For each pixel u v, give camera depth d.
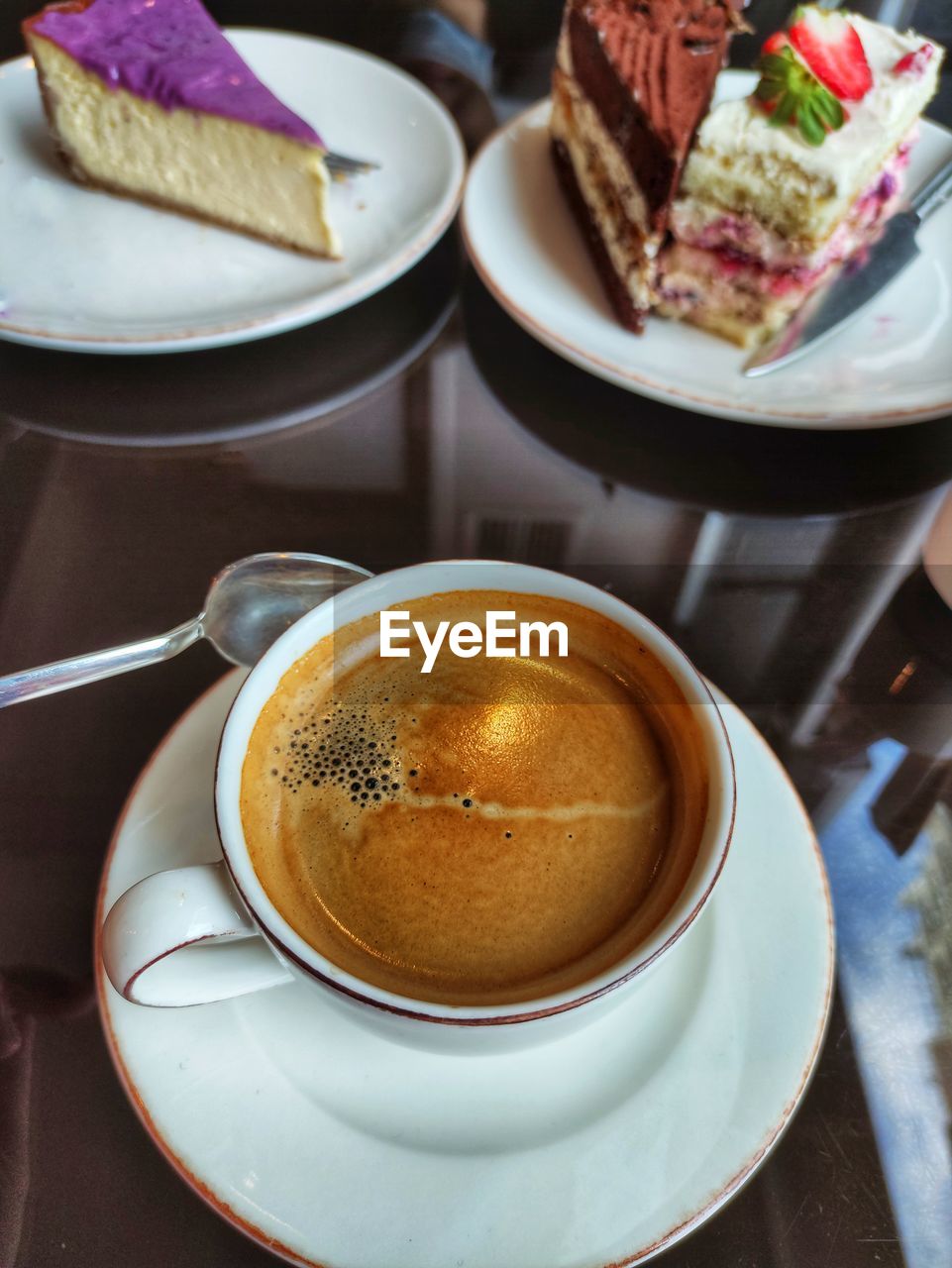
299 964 0.18
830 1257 0.20
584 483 0.32
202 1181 0.19
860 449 0.33
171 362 0.35
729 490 0.32
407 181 0.42
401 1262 0.18
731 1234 0.20
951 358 0.35
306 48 0.46
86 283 0.39
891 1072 0.22
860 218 0.40
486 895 0.20
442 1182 0.19
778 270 0.38
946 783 0.25
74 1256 0.20
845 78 0.39
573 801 0.21
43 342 0.34
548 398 0.34
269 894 0.19
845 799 0.25
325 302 0.35
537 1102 0.20
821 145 0.37
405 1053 0.20
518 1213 0.19
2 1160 0.21
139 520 0.30
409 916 0.20
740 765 0.24
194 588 0.28
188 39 0.44
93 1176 0.21
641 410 0.34
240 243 0.41
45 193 0.43
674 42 0.40
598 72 0.41
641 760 0.21
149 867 0.22
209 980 0.19
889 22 0.47
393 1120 0.20
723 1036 0.20
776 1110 0.20
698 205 0.37
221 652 0.27
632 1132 0.20
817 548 0.30
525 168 0.43
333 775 0.21
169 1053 0.20
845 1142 0.21
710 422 0.34
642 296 0.38
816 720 0.26
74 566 0.29
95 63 0.41
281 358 0.35
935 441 0.33
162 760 0.24
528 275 0.38
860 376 0.35
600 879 0.20
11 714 0.26
